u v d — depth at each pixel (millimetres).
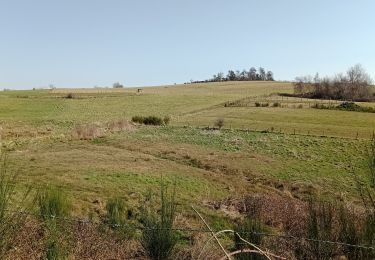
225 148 40250
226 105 90375
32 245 7730
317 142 44781
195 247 9133
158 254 8797
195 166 32188
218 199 22062
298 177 30812
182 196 21766
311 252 7641
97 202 18000
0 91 132625
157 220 9859
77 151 34062
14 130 45844
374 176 7473
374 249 7059
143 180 24219
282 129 56438
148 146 38719
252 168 32625
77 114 75250
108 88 162125
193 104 94312
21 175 22141
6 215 7641
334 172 32688
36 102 93875
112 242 9320
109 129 48281
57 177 22578
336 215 8008
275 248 8312
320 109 81250
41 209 10812
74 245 8641
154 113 77688
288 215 16438
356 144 43625
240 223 9234
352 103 84062
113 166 27812
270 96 116688
